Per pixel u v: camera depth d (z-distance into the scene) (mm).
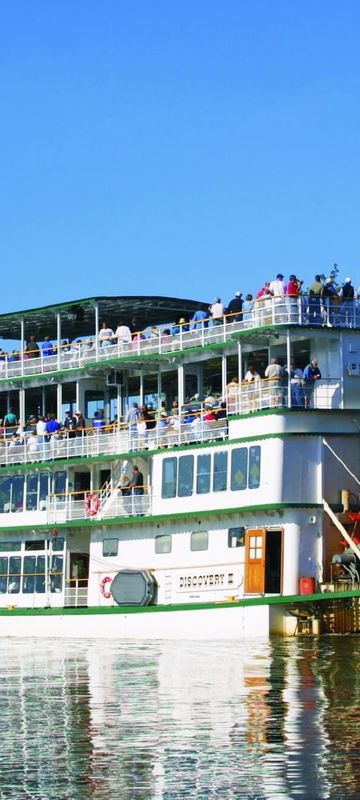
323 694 48094
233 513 68000
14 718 44875
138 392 84500
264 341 69938
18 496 80062
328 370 68688
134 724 43156
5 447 80938
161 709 45875
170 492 71188
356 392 68688
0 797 35062
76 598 76062
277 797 34469
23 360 82688
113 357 77125
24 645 70312
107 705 47125
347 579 65062
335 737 40344
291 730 41500
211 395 76188
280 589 66125
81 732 42125
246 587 67188
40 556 78312
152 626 70000
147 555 72438
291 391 66750
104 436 75688
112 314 82312
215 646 64125
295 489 66250
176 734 41281
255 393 67562
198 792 35094
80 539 77188
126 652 63969
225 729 41875
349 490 67250
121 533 74000
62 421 81125
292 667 55281
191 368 75562
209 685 51156
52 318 83812
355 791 34812
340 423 67562
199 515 69375
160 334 74812
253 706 45875
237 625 66062
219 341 71375
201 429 70312
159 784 35844
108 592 74188
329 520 66750
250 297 70750
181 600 70438
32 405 90750
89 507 75438
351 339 68875
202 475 69688
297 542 66125
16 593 79125
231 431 68625
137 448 73625
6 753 39406
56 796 35094
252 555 67062
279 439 66250
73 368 79625
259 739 40281
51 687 52312
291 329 67312
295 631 65438
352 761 37531
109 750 39406
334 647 61344
